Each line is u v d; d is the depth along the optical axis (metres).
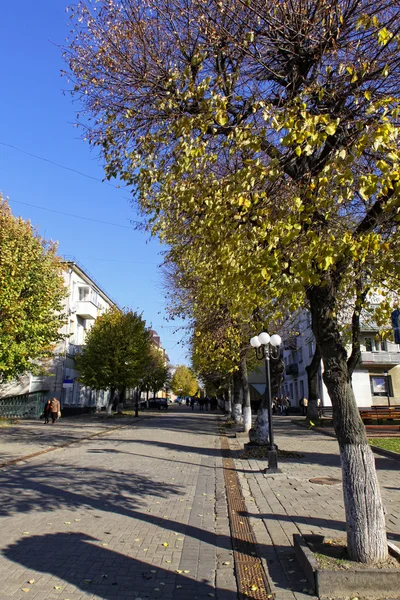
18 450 14.87
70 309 39.59
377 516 4.53
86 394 45.50
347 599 4.10
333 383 4.96
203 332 17.55
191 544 5.82
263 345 12.00
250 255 5.07
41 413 34.22
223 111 5.62
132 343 35.75
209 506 7.88
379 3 5.55
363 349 34.28
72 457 13.59
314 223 5.17
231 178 5.49
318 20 5.69
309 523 6.59
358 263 5.38
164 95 6.84
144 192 7.07
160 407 63.31
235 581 4.67
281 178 5.51
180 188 6.13
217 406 58.84
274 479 10.13
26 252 23.30
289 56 6.09
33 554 5.31
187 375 104.12
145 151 6.86
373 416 22.31
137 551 5.51
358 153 4.38
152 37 6.71
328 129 4.56
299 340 44.47
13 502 7.84
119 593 4.33
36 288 24.11
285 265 4.83
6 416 31.95
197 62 6.01
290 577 4.68
